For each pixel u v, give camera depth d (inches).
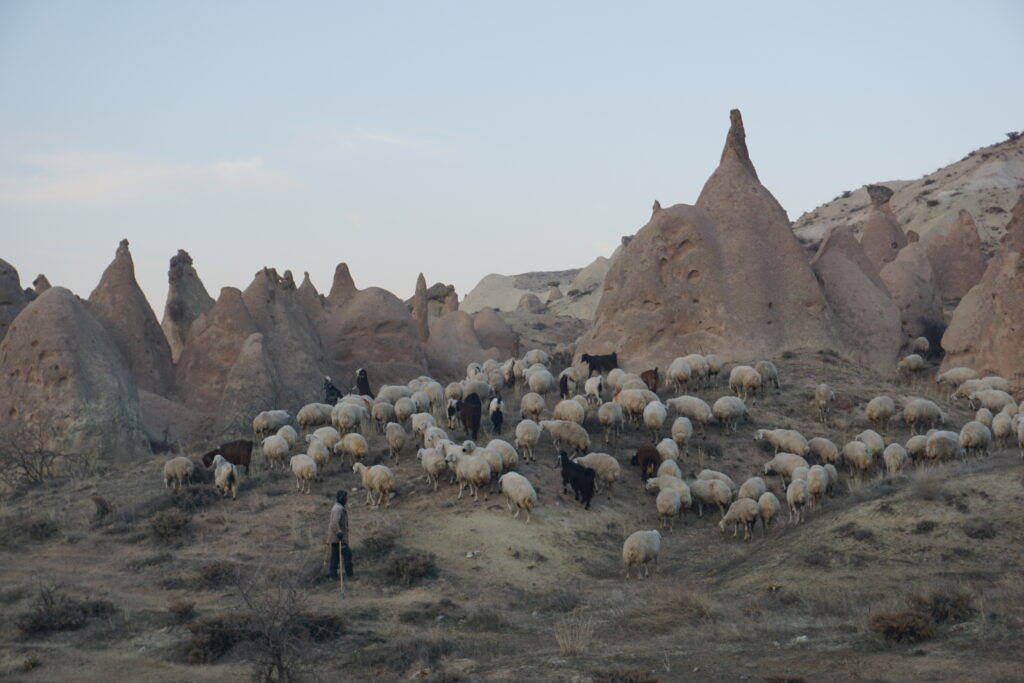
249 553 860.6
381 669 575.5
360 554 842.2
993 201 4911.4
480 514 924.6
